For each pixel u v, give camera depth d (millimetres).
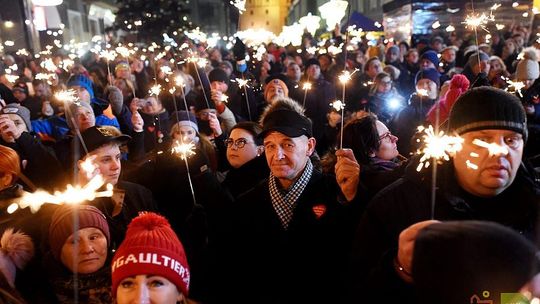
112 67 9734
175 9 21547
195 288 2408
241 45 7176
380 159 2826
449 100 3480
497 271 896
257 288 2283
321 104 6016
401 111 4594
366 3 25094
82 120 3697
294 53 12547
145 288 1602
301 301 2189
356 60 9344
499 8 11594
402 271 1449
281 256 2246
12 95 6613
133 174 3279
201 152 3018
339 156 2258
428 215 1663
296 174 2279
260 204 2340
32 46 14500
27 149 3402
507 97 1548
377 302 1497
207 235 2609
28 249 1958
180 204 2922
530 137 3590
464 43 10156
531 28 10367
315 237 2207
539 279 914
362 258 1753
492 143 1535
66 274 1953
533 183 1615
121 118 5250
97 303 1925
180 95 5793
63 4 23906
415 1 12062
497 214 1621
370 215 1774
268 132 2262
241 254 2340
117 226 2307
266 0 38844
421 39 10086
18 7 14344
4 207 2262
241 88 5637
